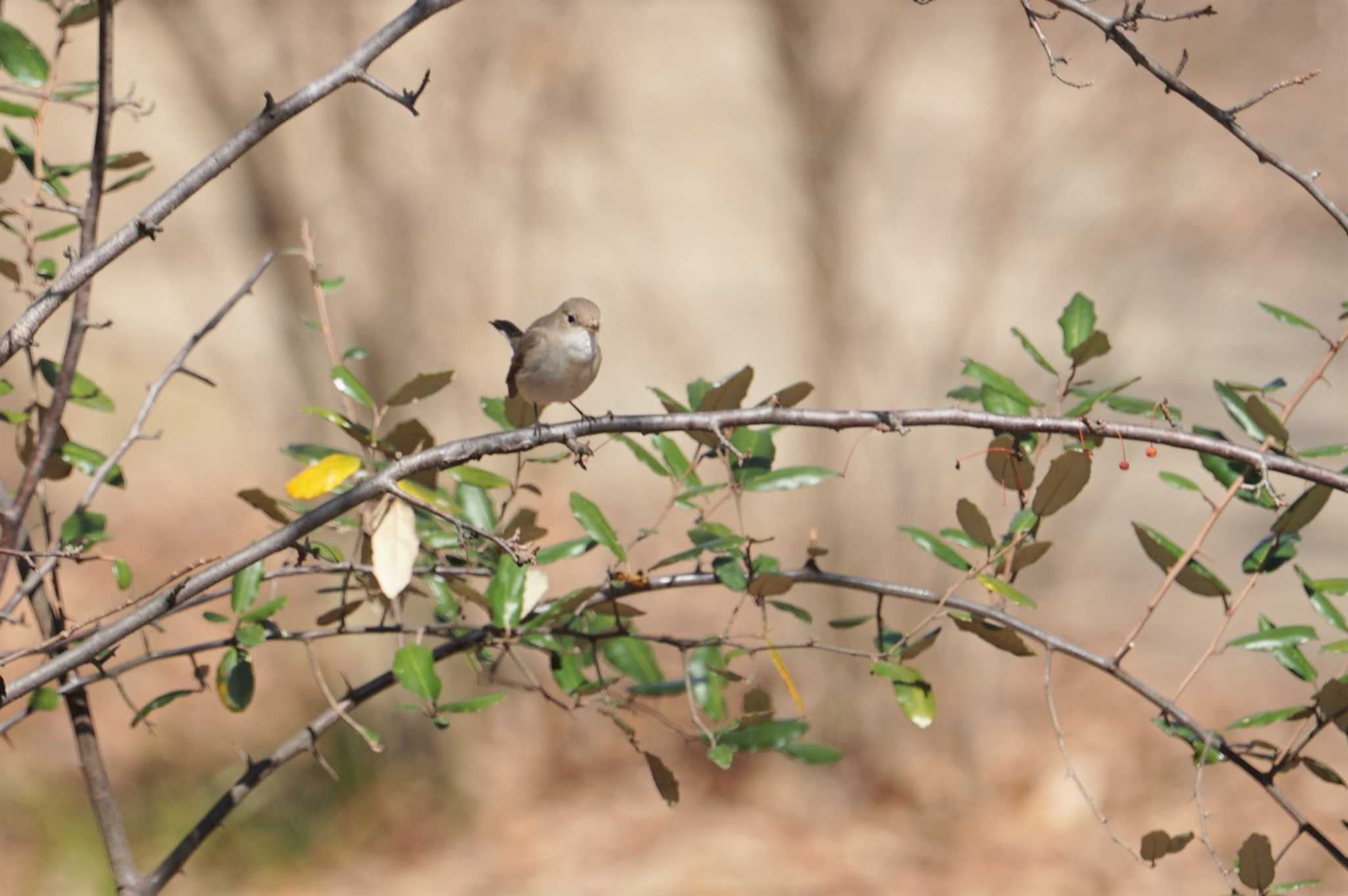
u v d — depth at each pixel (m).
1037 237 14.16
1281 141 13.16
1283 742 13.30
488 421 12.65
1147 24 12.69
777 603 4.41
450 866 11.40
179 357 4.74
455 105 12.49
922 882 11.34
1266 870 4.01
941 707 12.88
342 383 4.41
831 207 12.42
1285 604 16.52
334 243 12.28
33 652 3.68
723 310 24.58
